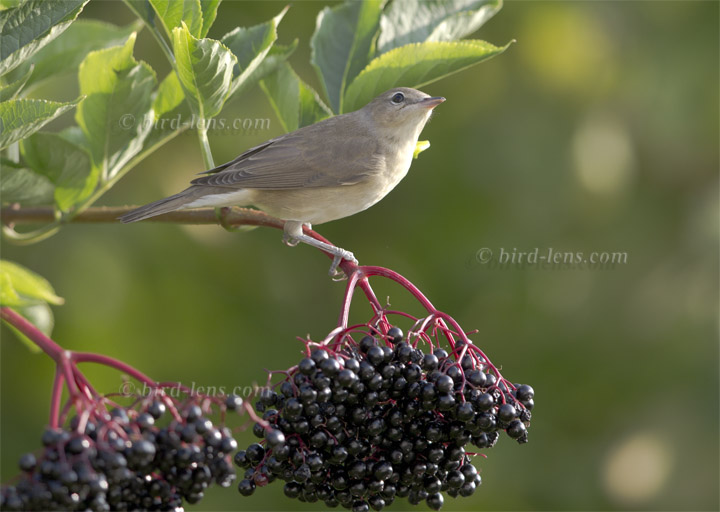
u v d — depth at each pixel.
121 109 7.44
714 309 12.58
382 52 8.27
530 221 12.73
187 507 11.55
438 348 5.77
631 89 12.67
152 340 11.73
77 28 8.16
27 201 7.50
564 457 12.55
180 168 12.01
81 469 4.47
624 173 12.81
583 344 12.91
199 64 6.49
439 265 12.98
